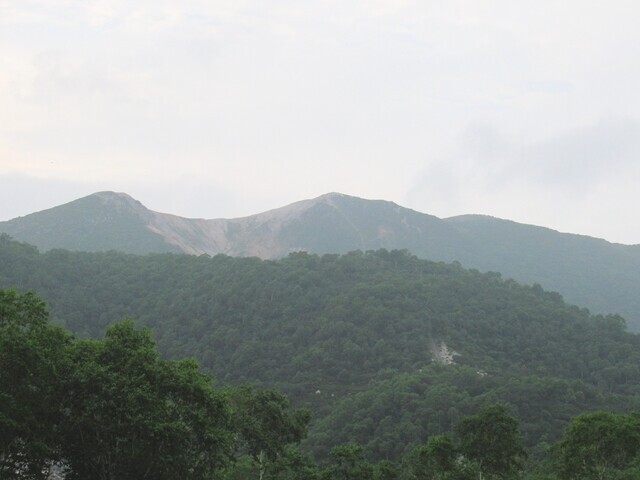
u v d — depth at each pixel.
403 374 122.50
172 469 39.16
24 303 37.44
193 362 42.16
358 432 99.62
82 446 38.19
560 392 110.38
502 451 52.94
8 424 33.59
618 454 49.16
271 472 52.94
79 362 38.72
